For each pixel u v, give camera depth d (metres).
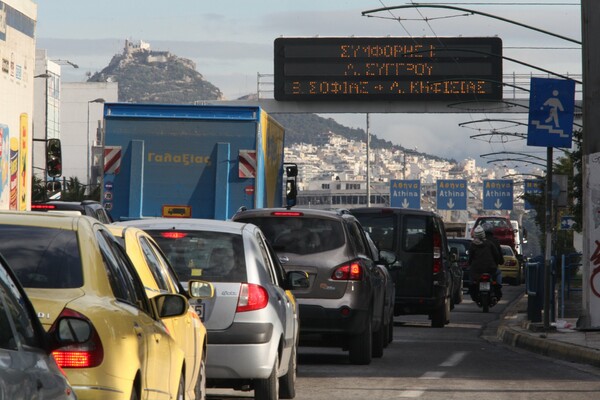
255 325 25.48
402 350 45.09
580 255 70.00
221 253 26.23
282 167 67.69
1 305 11.49
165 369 17.70
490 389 31.31
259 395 26.06
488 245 75.81
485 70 111.94
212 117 54.81
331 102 113.19
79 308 14.45
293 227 35.81
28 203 61.44
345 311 35.34
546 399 29.23
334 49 112.12
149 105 54.75
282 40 112.25
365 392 30.39
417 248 58.56
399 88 112.00
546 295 49.44
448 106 112.81
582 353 40.03
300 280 29.56
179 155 54.72
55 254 15.59
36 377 11.31
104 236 16.98
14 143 58.53
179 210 54.75
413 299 58.41
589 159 49.25
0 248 15.58
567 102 49.00
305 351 44.03
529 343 46.25
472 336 54.94
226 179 54.66
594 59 49.41
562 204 51.47
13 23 58.50
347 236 36.06
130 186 54.53
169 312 18.11
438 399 29.08
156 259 21.58
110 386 14.39
